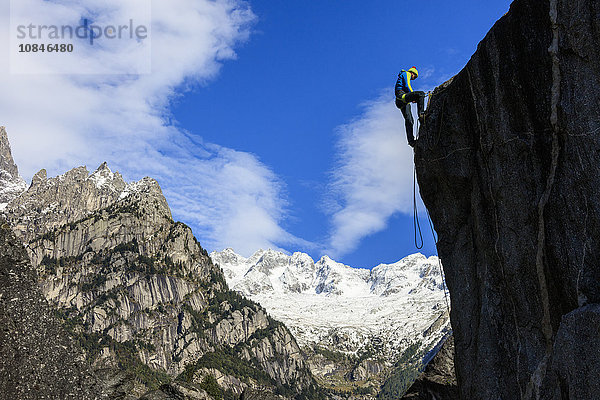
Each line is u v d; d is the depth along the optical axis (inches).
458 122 551.8
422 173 605.3
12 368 338.0
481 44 513.0
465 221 572.7
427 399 840.9
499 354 490.0
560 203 429.1
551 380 414.6
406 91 634.8
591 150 410.9
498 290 500.7
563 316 408.5
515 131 476.4
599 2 414.0
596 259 401.1
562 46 434.6
